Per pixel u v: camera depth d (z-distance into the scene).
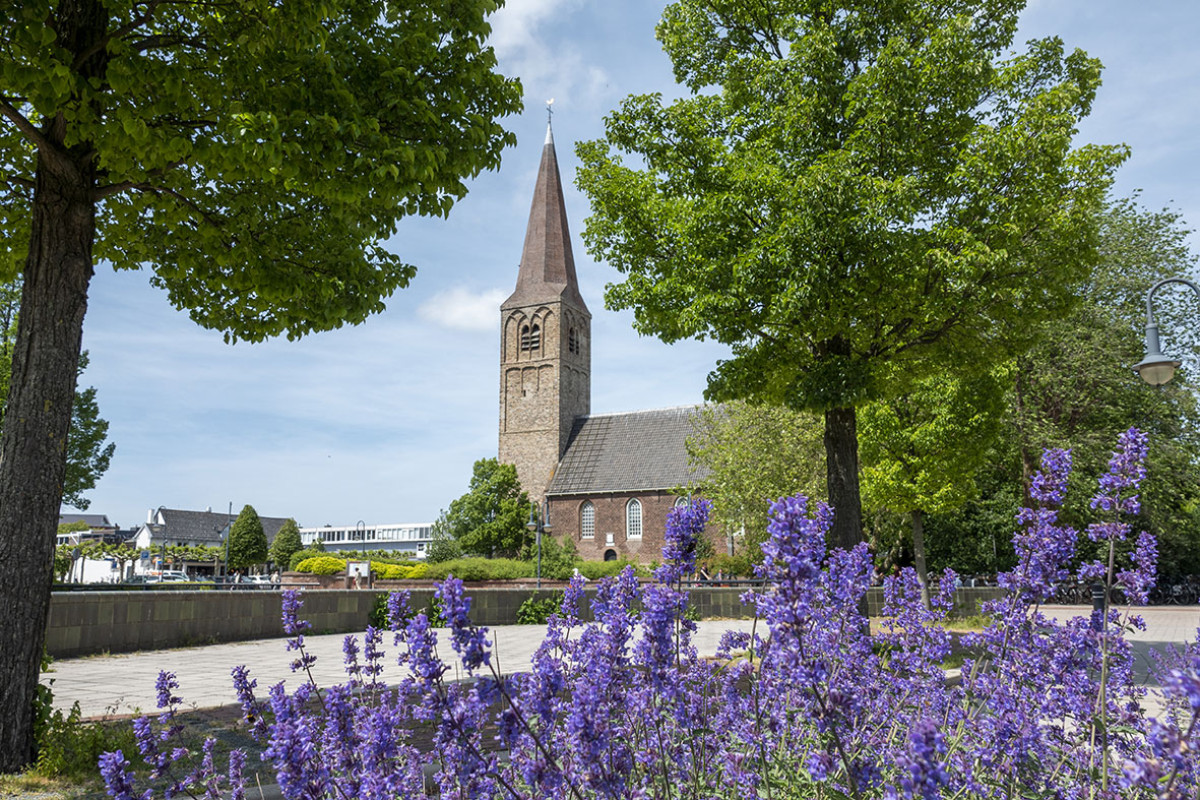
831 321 11.85
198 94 7.48
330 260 9.38
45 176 6.76
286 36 6.86
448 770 2.87
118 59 6.46
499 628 21.75
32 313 6.48
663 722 3.16
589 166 13.91
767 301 12.16
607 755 2.80
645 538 59.28
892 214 11.10
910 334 13.11
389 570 40.47
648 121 13.41
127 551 45.00
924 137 12.14
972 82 12.11
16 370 6.37
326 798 2.76
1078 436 31.66
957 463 19.58
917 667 4.06
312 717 2.86
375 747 2.77
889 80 11.73
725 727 3.31
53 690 9.98
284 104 7.39
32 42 5.87
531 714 2.79
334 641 17.61
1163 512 33.06
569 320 71.12
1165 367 12.43
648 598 2.98
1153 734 2.10
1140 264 34.34
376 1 8.38
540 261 71.38
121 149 6.94
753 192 12.09
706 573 38.44
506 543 53.22
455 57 8.46
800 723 3.33
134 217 9.13
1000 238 11.75
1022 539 3.69
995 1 13.11
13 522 6.04
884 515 29.30
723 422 33.53
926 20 12.94
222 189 8.98
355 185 7.39
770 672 3.28
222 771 5.08
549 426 67.38
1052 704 3.40
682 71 14.52
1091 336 32.75
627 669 3.18
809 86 12.51
